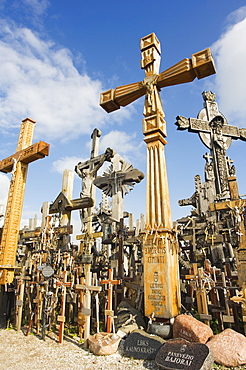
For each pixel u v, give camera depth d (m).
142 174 15.10
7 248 10.34
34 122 12.92
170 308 6.83
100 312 9.42
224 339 5.32
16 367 5.45
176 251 7.83
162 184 8.22
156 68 9.76
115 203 15.12
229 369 4.86
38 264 9.24
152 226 7.83
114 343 6.18
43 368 5.37
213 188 14.10
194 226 11.25
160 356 5.28
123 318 7.45
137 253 14.93
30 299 9.09
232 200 7.92
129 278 8.84
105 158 17.33
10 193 11.26
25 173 11.66
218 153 16.81
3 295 9.58
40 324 8.35
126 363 5.54
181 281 9.60
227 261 9.66
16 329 8.52
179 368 4.86
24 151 11.38
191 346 5.23
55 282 7.79
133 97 9.98
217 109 18.84
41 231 9.93
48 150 10.91
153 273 7.35
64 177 12.69
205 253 10.77
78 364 5.54
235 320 6.51
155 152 8.73
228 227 10.71
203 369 4.70
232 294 6.98
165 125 9.24
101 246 18.88
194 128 17.38
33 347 6.73
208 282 6.89
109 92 10.34
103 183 16.08
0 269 10.09
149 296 7.22
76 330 8.06
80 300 7.41
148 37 10.07
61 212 12.03
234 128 18.27
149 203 8.18
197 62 8.50
